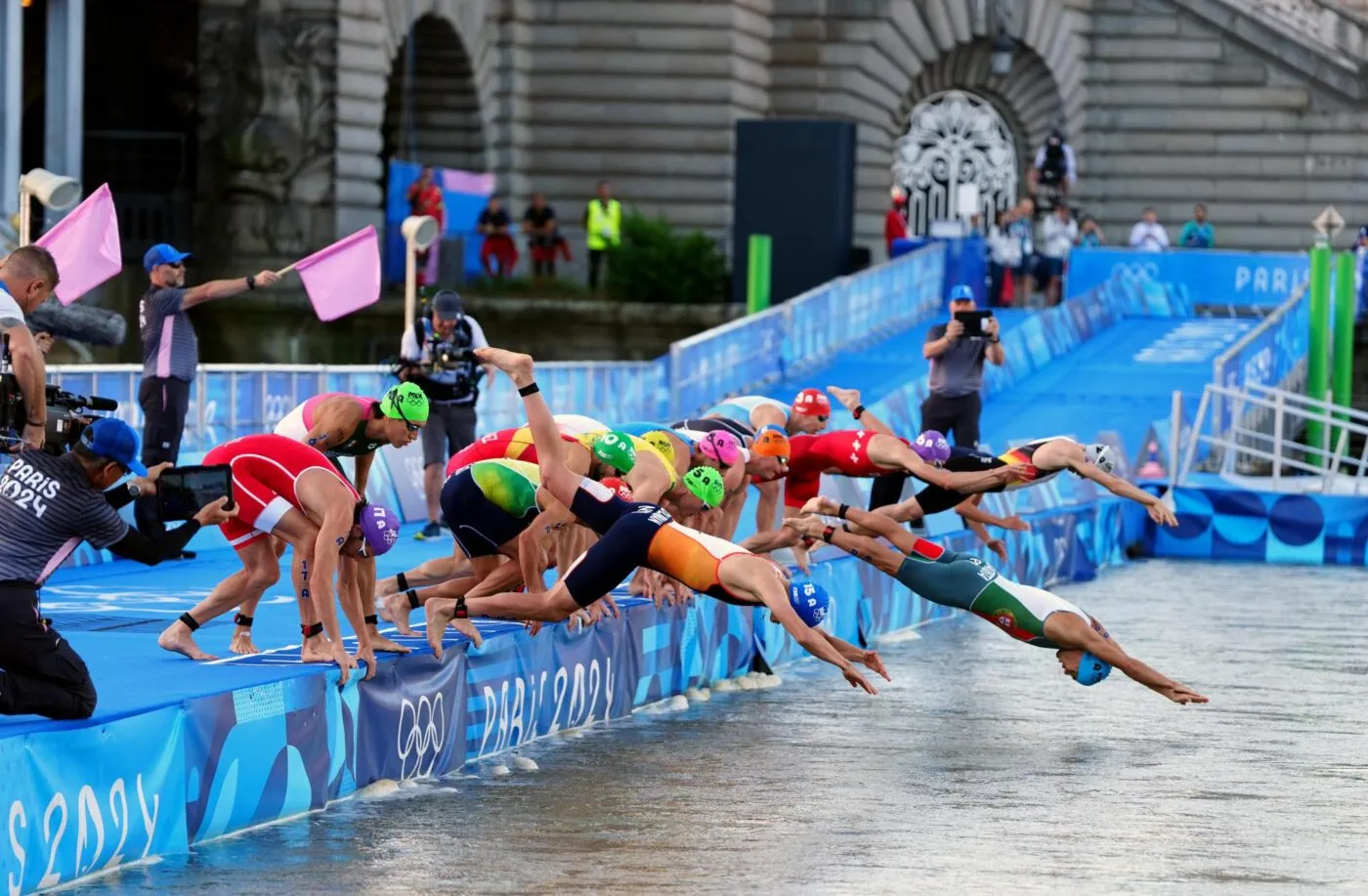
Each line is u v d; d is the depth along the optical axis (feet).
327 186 310.45
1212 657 135.23
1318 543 203.31
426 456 152.35
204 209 314.14
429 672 92.32
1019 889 74.43
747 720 110.22
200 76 314.35
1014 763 98.63
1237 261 303.89
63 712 70.49
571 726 105.70
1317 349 271.49
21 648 69.36
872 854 79.46
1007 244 310.24
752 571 87.45
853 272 303.27
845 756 99.81
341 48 309.83
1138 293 307.37
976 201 379.55
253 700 80.23
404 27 324.19
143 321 131.34
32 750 68.13
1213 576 189.06
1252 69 400.88
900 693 120.26
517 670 99.86
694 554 88.69
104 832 72.02
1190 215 405.18
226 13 311.68
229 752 78.84
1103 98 406.82
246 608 90.74
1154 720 111.45
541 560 96.78
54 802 69.21
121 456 70.59
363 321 306.55
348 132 312.50
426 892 72.69
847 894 73.31
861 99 379.14
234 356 310.65
